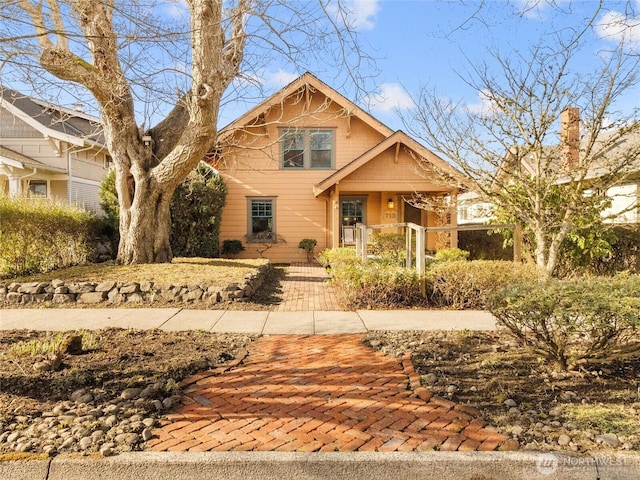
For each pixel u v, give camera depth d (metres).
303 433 2.98
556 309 3.68
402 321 6.35
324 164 15.91
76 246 11.74
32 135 17.11
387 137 14.93
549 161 8.88
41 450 2.73
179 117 10.57
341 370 4.22
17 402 3.39
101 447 2.77
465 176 9.98
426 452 2.72
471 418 3.17
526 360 4.28
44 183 17.41
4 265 9.50
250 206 15.83
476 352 4.64
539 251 9.09
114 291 7.70
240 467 2.63
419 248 7.66
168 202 10.45
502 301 4.17
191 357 4.52
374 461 2.64
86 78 7.59
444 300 7.54
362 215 16.28
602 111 8.09
